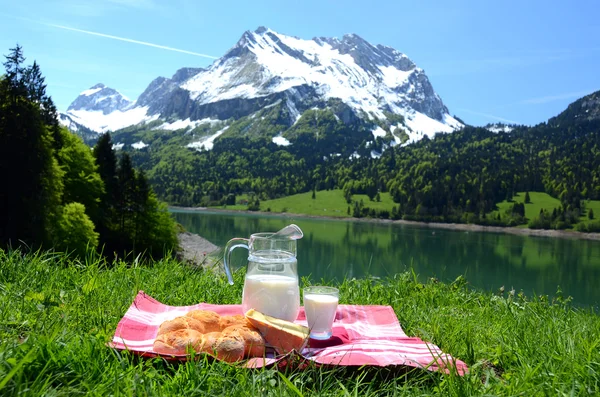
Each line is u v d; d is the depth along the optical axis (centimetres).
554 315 479
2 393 174
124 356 231
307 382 228
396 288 539
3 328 262
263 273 288
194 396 201
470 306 514
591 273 7238
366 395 213
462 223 17512
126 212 5741
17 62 4247
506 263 7956
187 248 6469
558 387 234
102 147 6022
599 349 298
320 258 7081
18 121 3981
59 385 193
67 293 361
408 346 273
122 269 462
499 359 296
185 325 251
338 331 304
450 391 218
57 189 4222
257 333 248
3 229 3794
